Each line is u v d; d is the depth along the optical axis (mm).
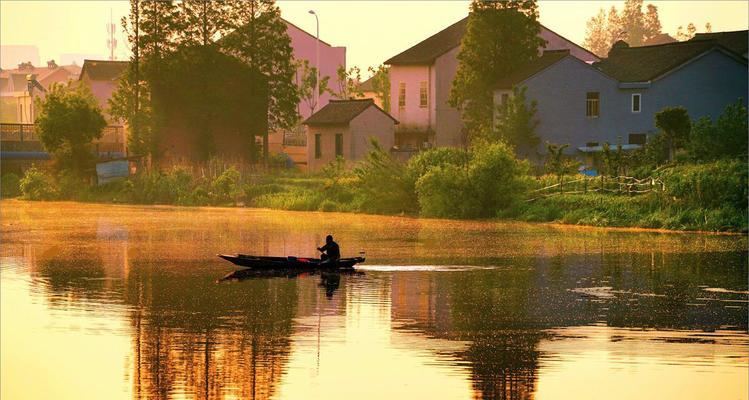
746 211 191250
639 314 101875
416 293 115188
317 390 74562
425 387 75250
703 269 133875
